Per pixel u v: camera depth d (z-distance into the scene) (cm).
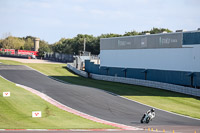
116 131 2792
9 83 6406
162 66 7088
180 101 5212
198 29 6544
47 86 6450
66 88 6253
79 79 8219
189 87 5938
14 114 3431
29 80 7344
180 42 6581
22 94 4953
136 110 4375
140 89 6456
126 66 8294
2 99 4269
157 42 7244
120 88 6550
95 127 3003
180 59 6588
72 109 4200
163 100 5269
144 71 7581
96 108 4372
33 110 3797
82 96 5322
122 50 8456
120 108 4459
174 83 6719
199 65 6100
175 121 3731
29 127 2773
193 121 3806
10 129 2605
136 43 7944
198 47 6138
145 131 2856
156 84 6656
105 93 5781
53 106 4262
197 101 5247
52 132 2531
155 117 3931
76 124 3147
